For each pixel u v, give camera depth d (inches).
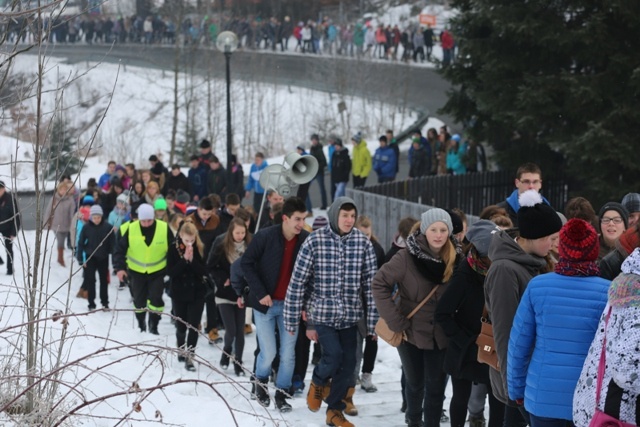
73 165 2176.4
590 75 1409.9
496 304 411.8
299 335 641.0
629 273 321.7
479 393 532.1
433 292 497.4
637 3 1381.6
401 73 3004.4
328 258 547.2
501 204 629.0
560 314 358.0
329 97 3006.9
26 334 461.7
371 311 546.6
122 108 3144.7
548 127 1480.1
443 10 3732.8
